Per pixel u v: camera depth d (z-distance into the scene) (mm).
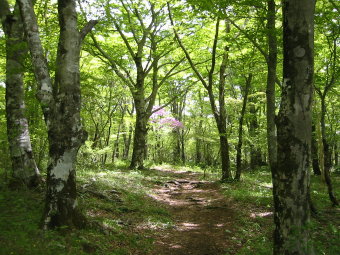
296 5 4660
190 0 9047
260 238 7281
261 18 8453
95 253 5402
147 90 26984
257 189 13297
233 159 26688
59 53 6121
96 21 6473
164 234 7719
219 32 15773
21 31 8414
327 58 11844
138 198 10977
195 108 31469
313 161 19297
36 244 4758
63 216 5906
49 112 6027
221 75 16094
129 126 29609
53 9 11008
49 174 5992
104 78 19344
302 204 4734
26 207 6699
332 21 9141
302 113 4711
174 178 17969
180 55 19984
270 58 8766
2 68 11250
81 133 6168
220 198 12086
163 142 34906
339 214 9109
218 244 7125
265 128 20828
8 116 8375
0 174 9516
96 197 9492
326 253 5695
